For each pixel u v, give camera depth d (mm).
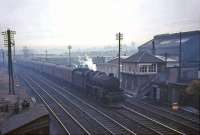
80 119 23797
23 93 39219
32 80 58469
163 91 31062
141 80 39344
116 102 29578
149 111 26500
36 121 16828
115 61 52156
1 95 36406
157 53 55688
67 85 48844
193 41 48500
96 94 32312
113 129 20531
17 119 18156
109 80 30125
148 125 21516
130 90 40594
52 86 48250
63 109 27719
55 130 20453
